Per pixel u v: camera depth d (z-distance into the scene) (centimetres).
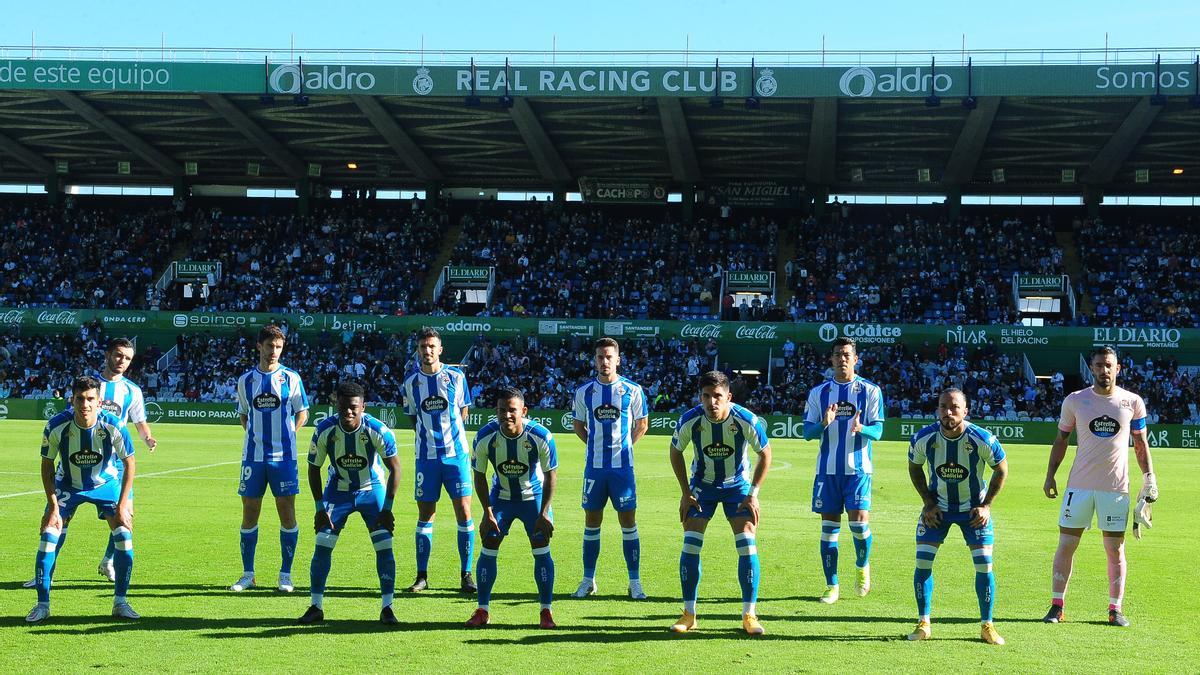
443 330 4806
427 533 1059
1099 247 5181
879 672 757
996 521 1628
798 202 5503
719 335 4688
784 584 1098
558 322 4772
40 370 4747
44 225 5491
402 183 5762
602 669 757
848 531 1493
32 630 851
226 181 5744
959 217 5400
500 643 831
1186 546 1392
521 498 933
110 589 1013
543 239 5384
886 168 5216
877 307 4866
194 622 888
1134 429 936
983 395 4372
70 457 909
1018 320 4744
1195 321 4659
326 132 4859
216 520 1506
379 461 951
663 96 4106
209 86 4153
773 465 2727
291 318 4856
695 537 891
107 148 5234
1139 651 827
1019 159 5019
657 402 4459
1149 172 5159
